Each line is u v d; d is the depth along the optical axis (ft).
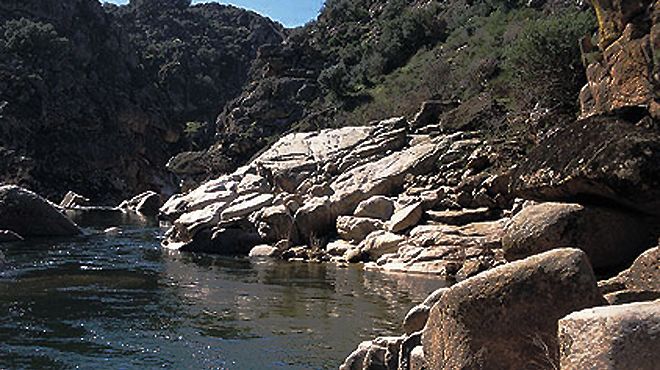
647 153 18.06
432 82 98.73
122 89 227.20
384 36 136.05
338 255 53.98
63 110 200.54
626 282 16.57
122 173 213.05
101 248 61.62
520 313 13.78
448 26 129.80
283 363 25.23
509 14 113.19
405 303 35.81
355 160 66.59
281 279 44.09
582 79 56.34
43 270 46.96
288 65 152.35
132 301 36.55
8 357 25.85
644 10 24.73
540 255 14.20
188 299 37.14
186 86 282.77
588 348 9.80
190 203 67.72
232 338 28.86
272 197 63.87
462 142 62.39
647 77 23.58
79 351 26.84
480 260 42.91
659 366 9.29
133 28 334.65
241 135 137.90
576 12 74.69
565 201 20.39
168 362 25.46
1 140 184.24
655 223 19.15
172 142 234.79
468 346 14.24
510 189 22.80
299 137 73.31
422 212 53.31
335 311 33.99
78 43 219.61
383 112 101.19
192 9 367.04
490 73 87.56
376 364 19.24
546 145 21.53
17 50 201.26
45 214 70.49
